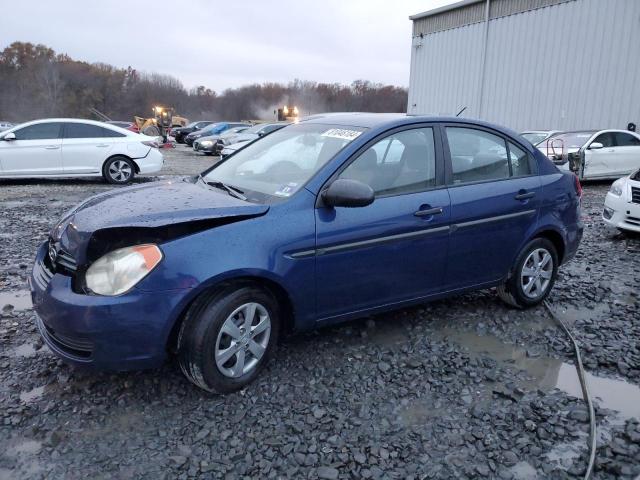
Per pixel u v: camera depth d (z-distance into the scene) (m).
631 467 2.52
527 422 2.83
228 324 2.94
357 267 3.36
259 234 2.99
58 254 3.05
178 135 36.28
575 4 18.25
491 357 3.64
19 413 2.83
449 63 23.59
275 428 2.75
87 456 2.52
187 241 2.83
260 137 4.38
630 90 17.00
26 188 11.19
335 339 3.81
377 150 3.52
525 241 4.24
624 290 5.15
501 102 21.27
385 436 2.72
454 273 3.88
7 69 88.69
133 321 2.71
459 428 2.81
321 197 3.23
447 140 3.86
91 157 11.75
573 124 18.72
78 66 91.31
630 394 3.22
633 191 7.17
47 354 3.49
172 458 2.50
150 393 3.05
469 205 3.82
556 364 3.58
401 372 3.37
